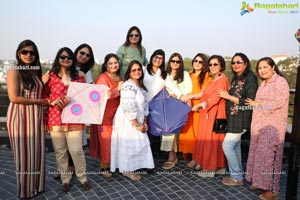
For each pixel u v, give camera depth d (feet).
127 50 15.51
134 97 11.79
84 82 11.64
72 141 10.87
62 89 10.51
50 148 16.81
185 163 14.98
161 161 15.31
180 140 14.34
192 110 13.09
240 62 11.34
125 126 12.10
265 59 10.37
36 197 10.73
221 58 12.26
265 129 10.44
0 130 18.33
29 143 10.07
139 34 15.40
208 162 12.55
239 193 11.43
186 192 11.49
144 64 16.14
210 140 12.41
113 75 12.55
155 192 11.45
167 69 14.05
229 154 11.93
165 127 12.84
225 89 12.12
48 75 10.50
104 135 12.27
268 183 10.56
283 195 11.38
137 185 12.09
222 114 12.14
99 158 14.15
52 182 12.11
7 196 10.80
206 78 13.75
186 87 13.87
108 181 12.44
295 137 9.48
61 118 10.52
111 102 12.30
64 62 10.43
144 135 12.51
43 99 10.22
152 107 13.17
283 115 10.16
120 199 10.80
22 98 9.54
